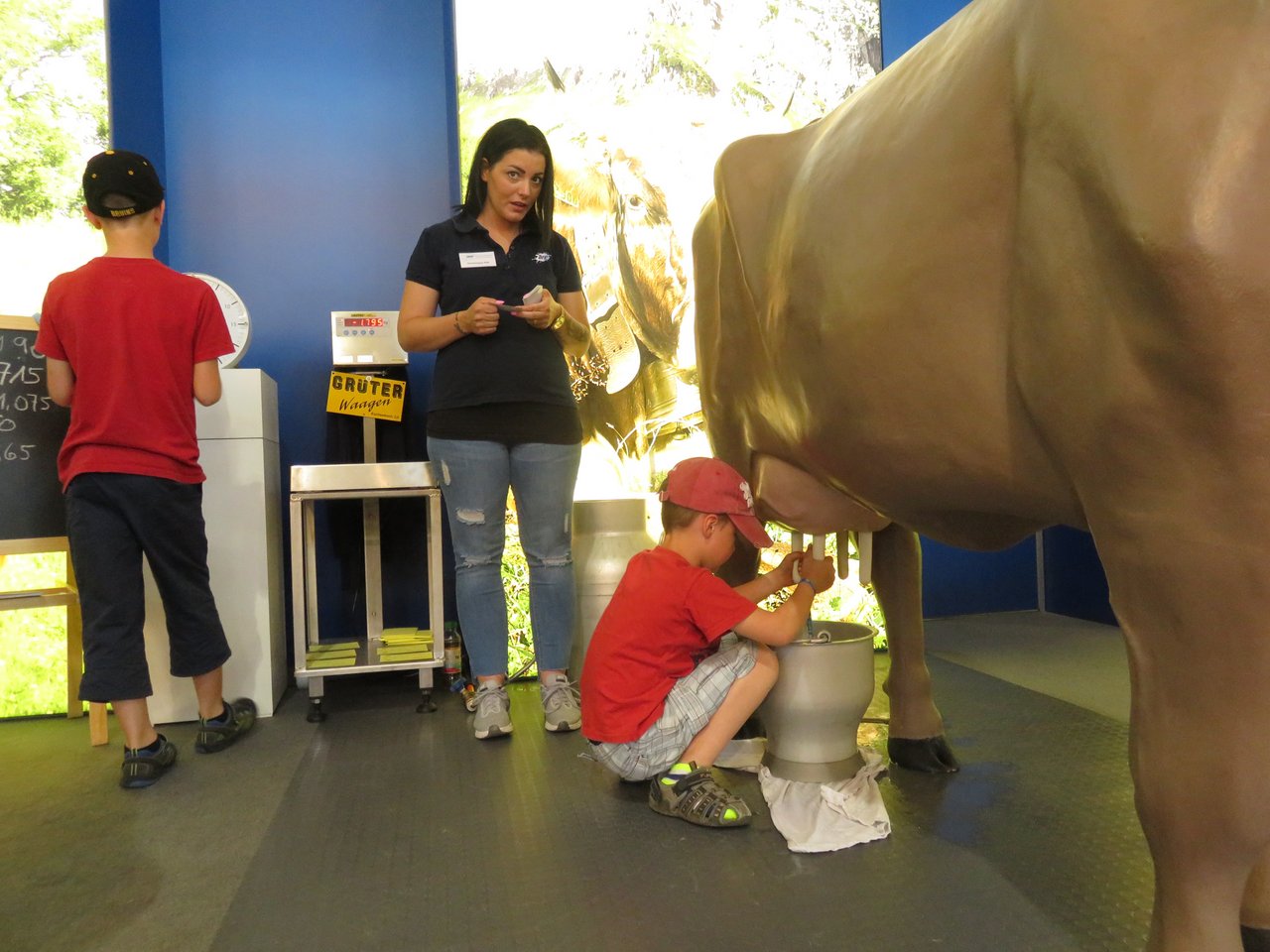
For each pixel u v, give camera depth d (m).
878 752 1.84
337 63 2.89
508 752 1.97
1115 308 0.73
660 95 2.91
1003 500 1.04
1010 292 0.88
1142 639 0.79
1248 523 0.69
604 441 2.88
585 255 2.87
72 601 2.24
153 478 1.87
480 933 1.16
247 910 1.25
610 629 1.62
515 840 1.47
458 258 2.15
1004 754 1.80
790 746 1.63
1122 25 0.72
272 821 1.59
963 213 0.91
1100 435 0.77
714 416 1.82
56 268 2.58
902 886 1.24
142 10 2.69
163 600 1.99
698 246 1.81
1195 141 0.65
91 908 1.27
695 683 1.59
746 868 1.32
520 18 2.83
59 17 2.56
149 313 1.90
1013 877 1.26
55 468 2.24
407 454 2.75
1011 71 0.86
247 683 2.32
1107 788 1.59
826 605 2.87
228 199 2.82
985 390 0.93
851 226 1.07
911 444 1.07
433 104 2.94
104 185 1.90
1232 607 0.71
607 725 1.57
